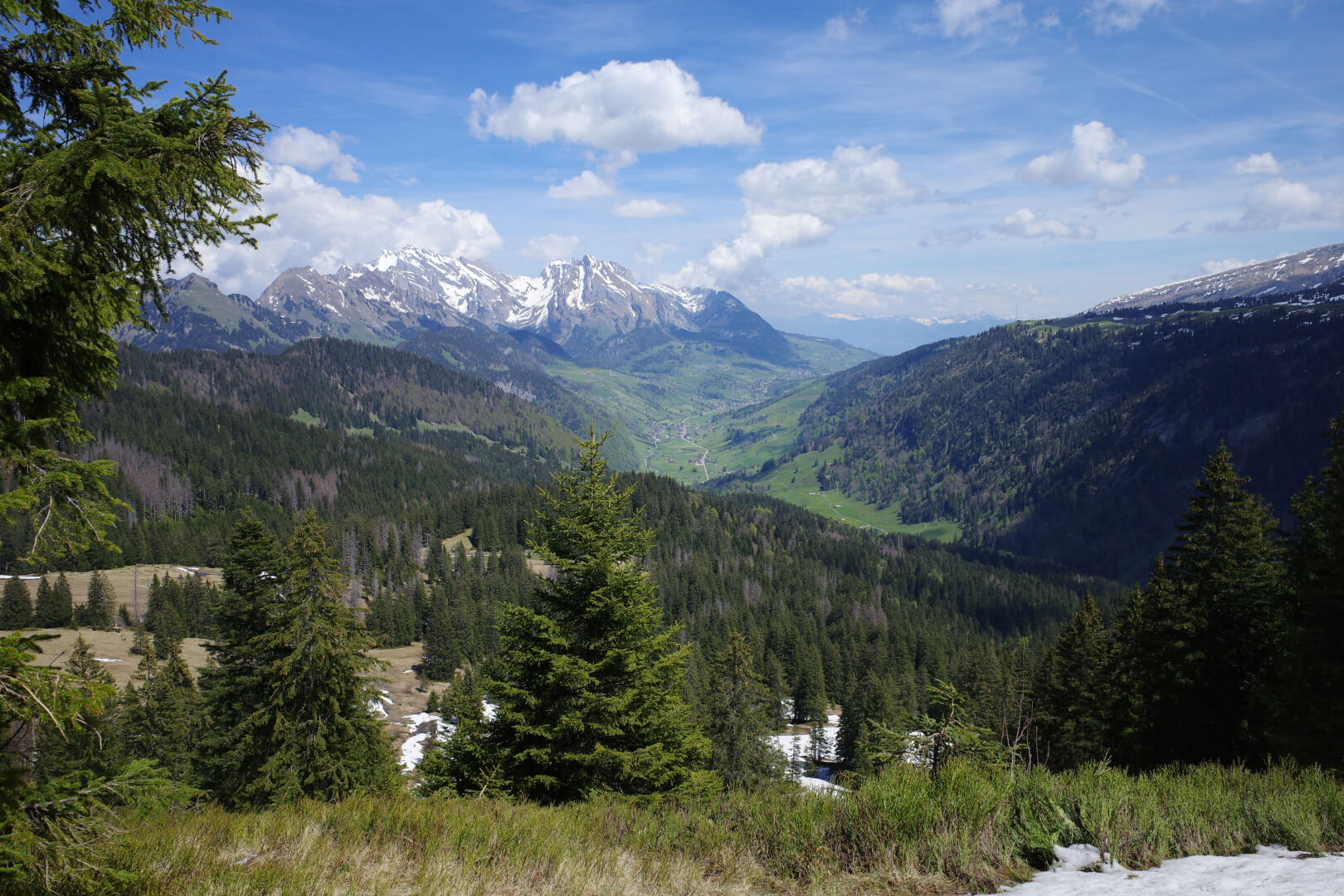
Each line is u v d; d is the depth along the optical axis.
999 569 194.88
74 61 4.98
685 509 186.00
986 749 7.82
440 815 8.34
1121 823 6.09
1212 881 4.91
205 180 5.16
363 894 5.90
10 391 4.73
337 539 131.25
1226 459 23.94
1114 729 27.53
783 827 6.88
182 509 179.38
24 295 4.80
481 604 101.94
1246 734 21.94
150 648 30.06
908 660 94.88
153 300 5.41
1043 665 36.84
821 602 141.00
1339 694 17.25
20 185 4.55
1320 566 18.14
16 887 4.58
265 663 21.38
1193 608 23.42
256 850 7.34
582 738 13.84
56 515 5.10
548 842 7.05
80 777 4.72
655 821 8.06
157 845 6.70
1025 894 5.14
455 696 30.88
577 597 14.59
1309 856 5.45
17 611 79.44
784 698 64.44
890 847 6.16
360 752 21.17
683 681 15.39
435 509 170.00
